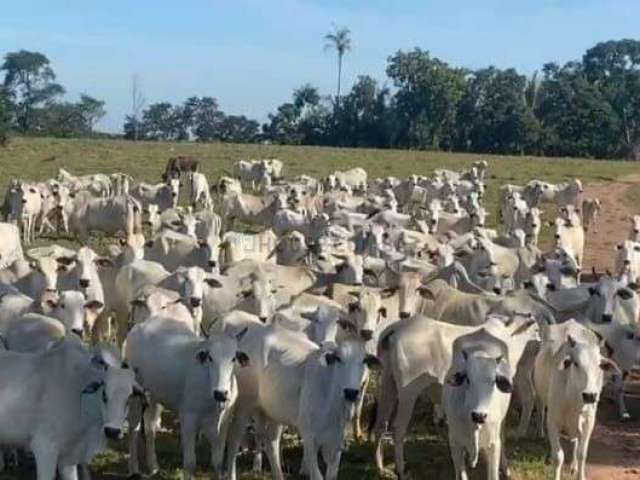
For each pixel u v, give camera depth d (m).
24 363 11.52
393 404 14.01
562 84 117.19
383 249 23.44
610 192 57.00
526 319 14.59
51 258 17.98
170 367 13.00
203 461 14.01
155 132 145.00
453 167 67.94
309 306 15.64
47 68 133.25
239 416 13.12
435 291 16.48
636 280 23.41
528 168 69.25
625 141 116.75
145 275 17.80
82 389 11.40
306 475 13.44
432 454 14.52
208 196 41.06
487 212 43.59
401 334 13.81
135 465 13.27
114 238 33.69
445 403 12.64
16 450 13.42
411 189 41.94
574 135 113.88
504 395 12.48
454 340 13.29
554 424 13.29
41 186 35.84
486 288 20.17
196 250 22.12
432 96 114.38
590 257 34.16
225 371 12.27
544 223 39.56
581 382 12.84
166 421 15.65
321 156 72.25
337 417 12.20
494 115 112.81
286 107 122.56
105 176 44.56
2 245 23.45
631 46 144.88
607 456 14.80
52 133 126.81
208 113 145.88
